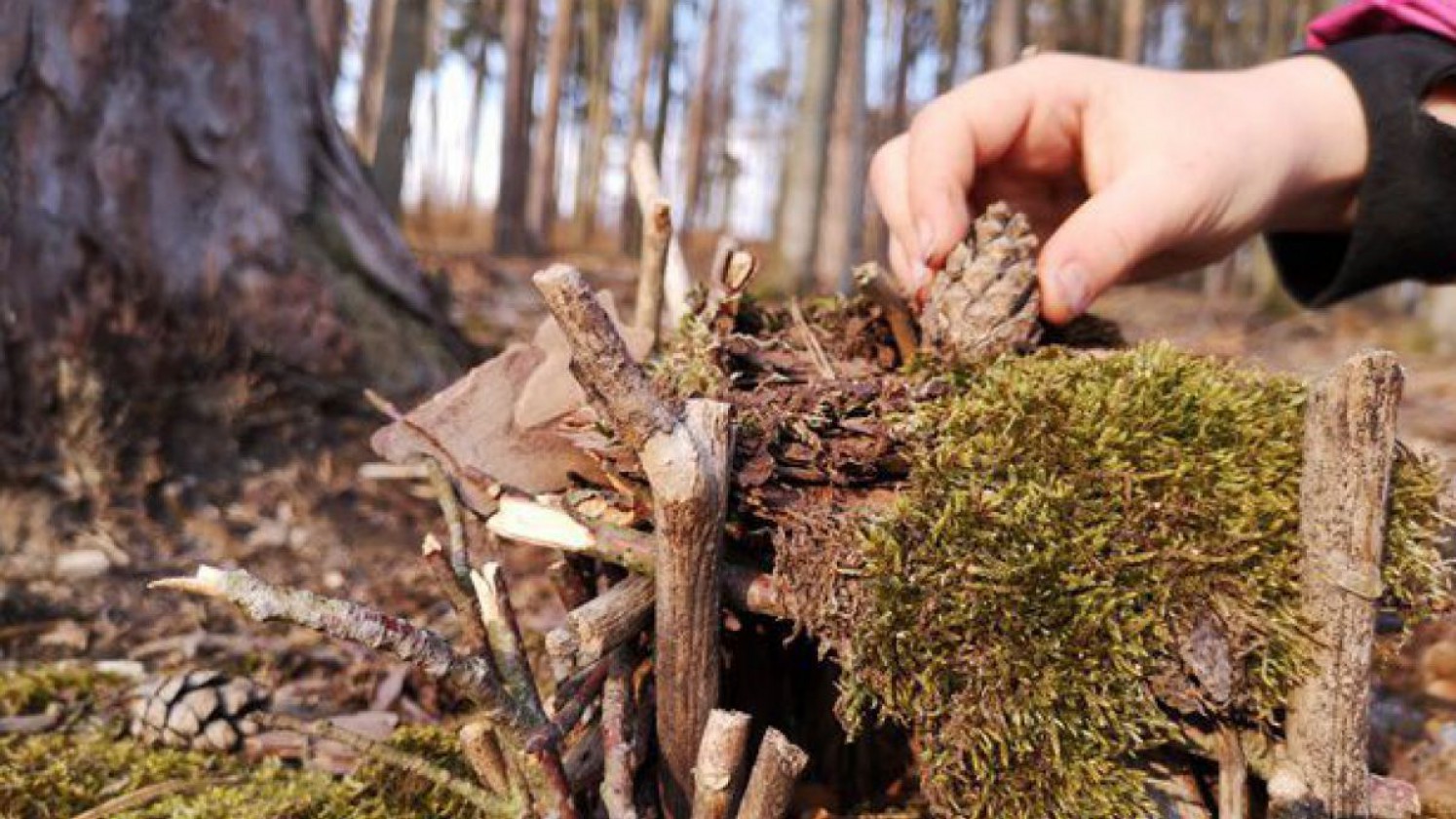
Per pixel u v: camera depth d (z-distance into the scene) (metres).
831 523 0.16
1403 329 1.32
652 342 0.22
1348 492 0.15
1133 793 0.16
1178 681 0.16
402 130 1.50
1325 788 0.16
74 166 0.40
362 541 0.40
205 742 0.24
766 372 0.20
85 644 0.30
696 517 0.15
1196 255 0.26
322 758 0.24
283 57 0.49
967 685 0.16
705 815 0.15
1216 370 0.18
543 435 0.19
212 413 0.42
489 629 0.16
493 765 0.17
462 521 0.19
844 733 0.21
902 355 0.22
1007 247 0.21
